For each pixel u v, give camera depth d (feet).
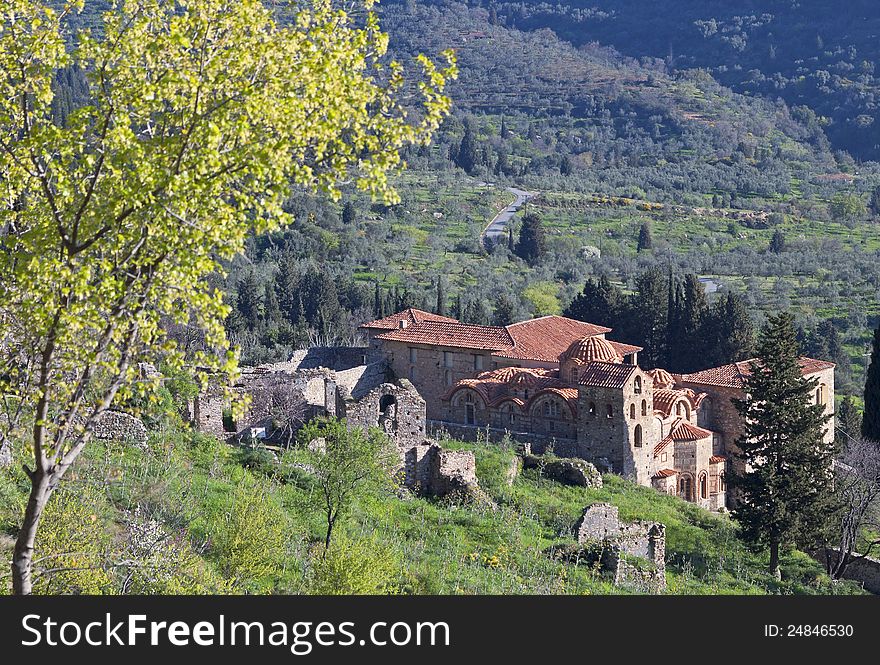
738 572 228.43
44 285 90.27
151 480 171.12
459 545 190.39
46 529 127.65
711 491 305.12
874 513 283.79
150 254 93.09
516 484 241.96
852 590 233.76
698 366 427.33
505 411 301.43
